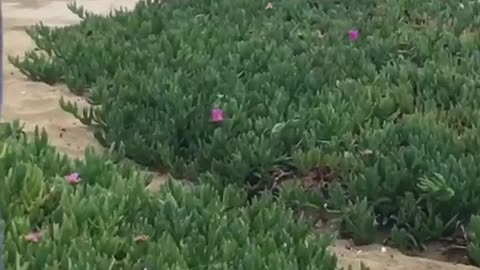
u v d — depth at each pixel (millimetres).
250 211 3330
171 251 2939
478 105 4355
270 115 4195
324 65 4934
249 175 3895
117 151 4051
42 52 5742
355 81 4641
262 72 4875
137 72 4938
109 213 3209
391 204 3586
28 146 3785
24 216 3203
